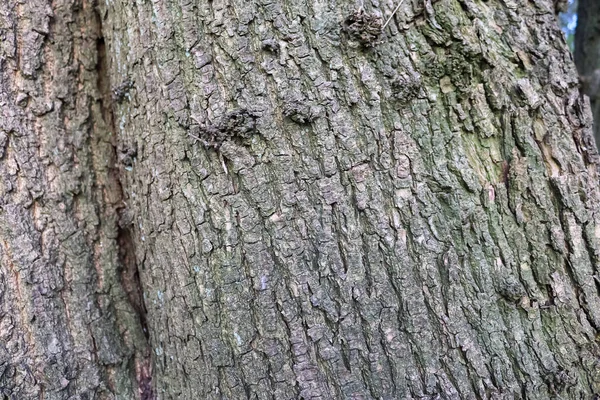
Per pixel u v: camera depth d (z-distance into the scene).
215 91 1.09
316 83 1.08
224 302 1.08
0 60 1.15
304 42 1.08
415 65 1.09
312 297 1.07
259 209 1.08
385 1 1.10
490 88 1.10
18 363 1.11
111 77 1.18
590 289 1.09
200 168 1.09
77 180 1.19
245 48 1.08
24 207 1.14
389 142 1.08
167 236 1.11
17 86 1.16
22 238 1.14
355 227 1.08
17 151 1.15
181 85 1.10
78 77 1.21
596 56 1.62
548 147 1.11
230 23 1.09
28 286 1.13
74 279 1.16
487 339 1.07
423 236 1.08
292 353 1.07
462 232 1.08
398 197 1.08
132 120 1.15
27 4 1.17
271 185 1.08
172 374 1.13
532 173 1.10
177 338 1.12
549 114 1.12
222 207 1.08
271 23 1.08
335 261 1.07
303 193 1.08
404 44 1.10
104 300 1.18
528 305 1.08
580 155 1.12
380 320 1.07
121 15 1.15
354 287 1.07
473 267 1.08
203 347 1.10
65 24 1.20
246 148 1.08
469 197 1.08
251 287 1.08
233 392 1.08
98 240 1.19
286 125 1.08
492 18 1.13
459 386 1.06
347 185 1.08
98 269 1.19
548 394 1.07
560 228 1.09
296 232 1.07
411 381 1.06
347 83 1.08
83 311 1.16
